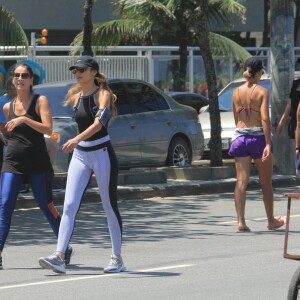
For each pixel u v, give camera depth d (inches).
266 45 3681.1
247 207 1492.4
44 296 823.1
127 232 1234.6
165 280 893.2
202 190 1697.8
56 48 2511.1
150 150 1774.1
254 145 1192.2
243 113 1193.4
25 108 936.9
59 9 3161.9
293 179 1817.2
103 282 886.4
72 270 955.3
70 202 912.3
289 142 1855.3
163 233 1222.3
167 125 1819.6
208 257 1027.3
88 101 907.4
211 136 1855.3
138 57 2783.0
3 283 888.3
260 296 817.5
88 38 1784.0
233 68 3080.7
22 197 1488.7
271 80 1866.4
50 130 935.7
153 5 2642.7
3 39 1835.6
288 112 1257.4
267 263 983.0
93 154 903.7
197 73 3026.6
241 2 3233.3
